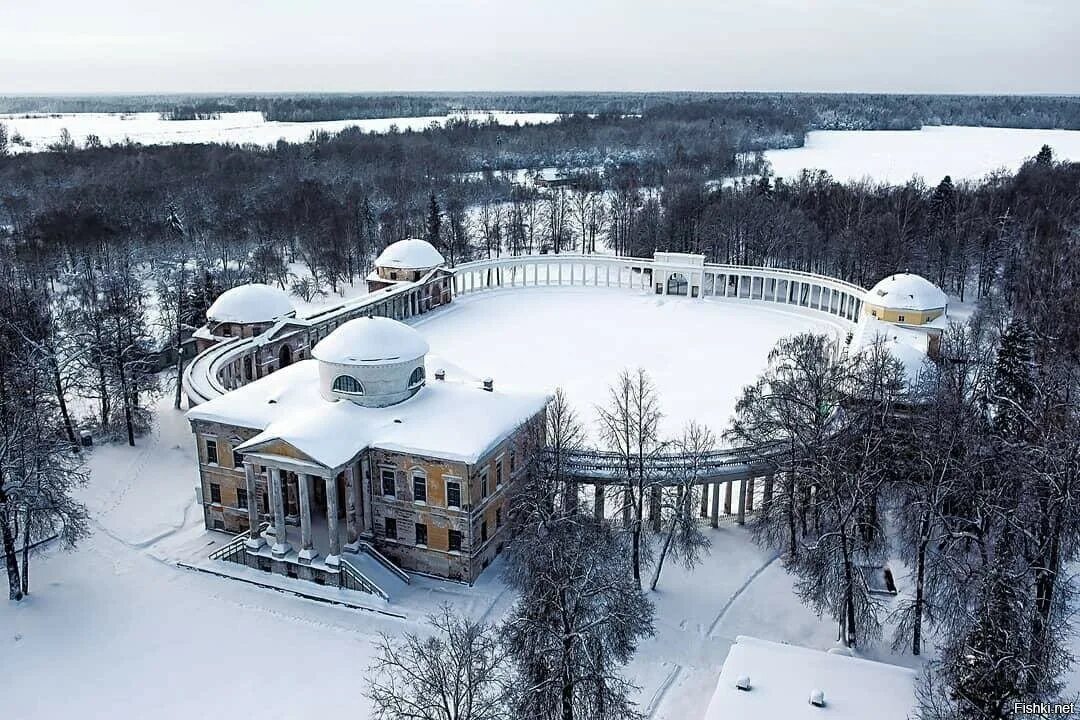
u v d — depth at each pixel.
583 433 100.56
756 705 53.12
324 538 79.94
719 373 137.50
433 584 76.62
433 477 75.25
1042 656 55.62
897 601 73.62
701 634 70.19
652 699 62.22
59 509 77.44
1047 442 69.31
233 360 119.88
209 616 72.00
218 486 84.25
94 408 122.25
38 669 65.19
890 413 82.19
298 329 134.75
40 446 81.69
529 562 64.94
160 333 155.75
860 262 190.75
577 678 50.06
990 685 48.62
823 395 85.44
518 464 83.38
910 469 78.25
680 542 80.88
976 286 194.88
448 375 94.38
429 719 49.00
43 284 175.88
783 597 75.44
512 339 159.12
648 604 64.12
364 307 155.50
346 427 77.31
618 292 199.12
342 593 74.44
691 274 192.88
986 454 73.50
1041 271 162.50
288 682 63.78
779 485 85.06
